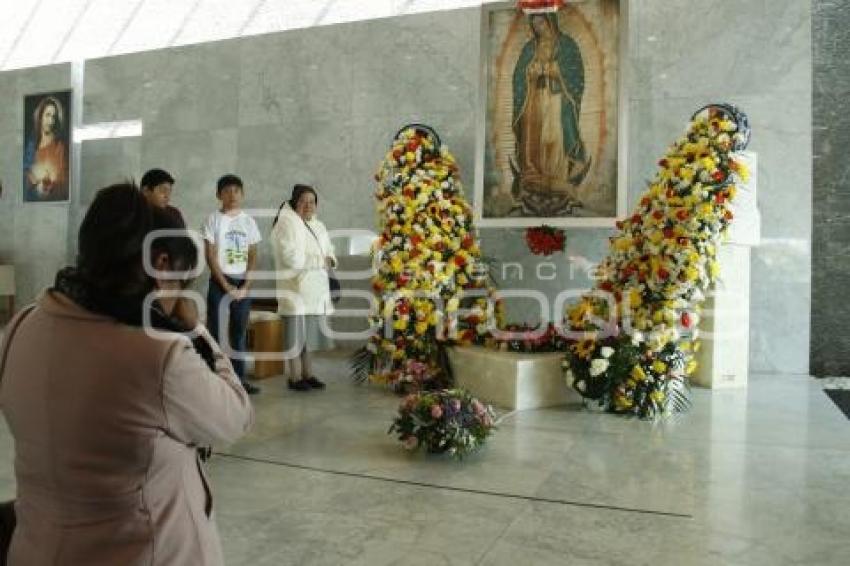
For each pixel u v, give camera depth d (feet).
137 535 4.75
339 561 10.28
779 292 26.16
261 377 24.56
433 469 14.71
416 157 23.73
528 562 10.26
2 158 40.57
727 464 15.02
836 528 11.55
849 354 25.62
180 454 5.02
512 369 20.25
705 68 26.84
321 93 32.73
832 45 25.58
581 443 16.70
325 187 32.65
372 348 23.50
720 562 10.27
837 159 25.59
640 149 27.63
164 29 36.42
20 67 40.27
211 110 35.04
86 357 4.72
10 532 5.61
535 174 25.48
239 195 21.74
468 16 30.17
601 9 24.59
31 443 4.79
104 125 37.96
